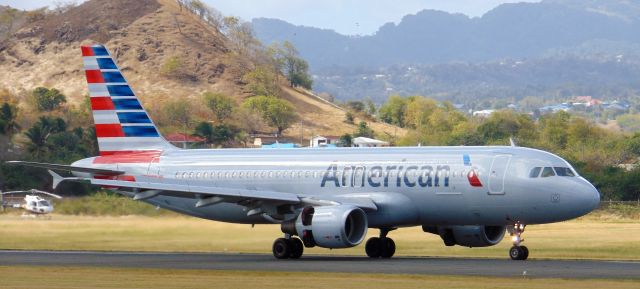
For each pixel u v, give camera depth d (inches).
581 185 5132.9
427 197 5369.1
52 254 5772.6
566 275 4089.6
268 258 5467.5
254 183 5984.3
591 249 5812.0
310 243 5305.1
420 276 4082.2
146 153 6461.6
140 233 6801.2
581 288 3609.7
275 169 5925.2
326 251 6195.9
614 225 7810.0
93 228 7096.5
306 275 4210.1
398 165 5477.4
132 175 6382.9
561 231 7155.5
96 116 6560.0
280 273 4313.5
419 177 5388.8
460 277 4023.1
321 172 5733.3
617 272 4215.1
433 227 5654.5
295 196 5447.8
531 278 3961.6
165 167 6309.1
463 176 5275.6
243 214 6058.1
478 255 5649.6
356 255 5831.7
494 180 5201.8
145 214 7711.6
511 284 3762.3
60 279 4163.4
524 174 5152.6
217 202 5467.5
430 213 5403.5
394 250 5610.2
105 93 6550.2
